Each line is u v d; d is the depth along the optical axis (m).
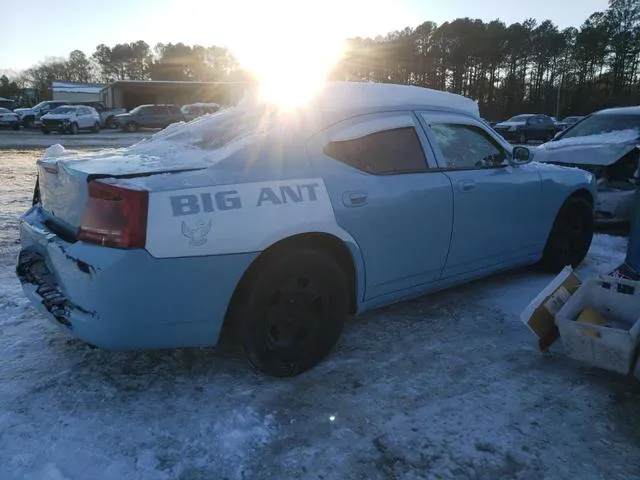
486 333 3.75
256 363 2.93
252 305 2.83
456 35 82.56
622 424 2.73
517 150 4.27
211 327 2.75
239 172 2.81
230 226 2.67
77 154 3.33
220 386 2.98
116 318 2.53
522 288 4.64
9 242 5.76
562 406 2.87
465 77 84.62
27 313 3.89
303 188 2.94
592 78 80.44
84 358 3.26
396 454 2.47
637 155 6.86
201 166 2.79
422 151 3.62
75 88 60.25
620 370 2.94
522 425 2.70
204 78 91.44
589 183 4.98
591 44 78.94
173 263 2.55
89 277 2.51
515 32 82.12
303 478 2.31
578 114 75.56
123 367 3.17
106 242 2.51
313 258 2.97
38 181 3.42
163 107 33.97
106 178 2.58
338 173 3.12
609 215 6.79
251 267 2.84
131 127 33.09
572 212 4.91
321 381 3.06
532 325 3.27
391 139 3.47
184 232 2.55
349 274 3.32
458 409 2.82
